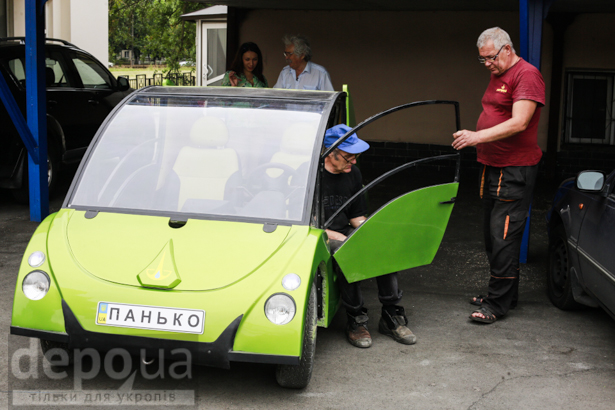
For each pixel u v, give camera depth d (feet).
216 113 13.21
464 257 21.47
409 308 16.55
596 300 14.35
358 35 38.60
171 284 10.37
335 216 12.73
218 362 10.19
